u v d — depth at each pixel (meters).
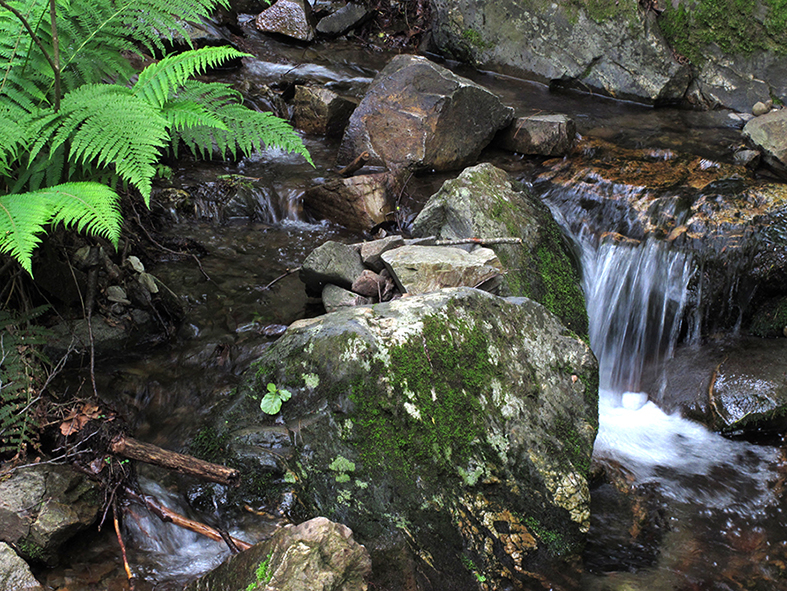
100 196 2.62
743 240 4.70
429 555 2.69
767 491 3.60
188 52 3.01
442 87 5.64
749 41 6.63
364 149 5.75
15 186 2.93
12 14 2.94
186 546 2.67
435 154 5.63
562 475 3.12
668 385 4.43
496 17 7.77
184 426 3.22
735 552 3.17
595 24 7.14
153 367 3.52
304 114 6.35
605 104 7.17
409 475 2.83
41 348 3.33
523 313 3.60
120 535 2.54
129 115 2.66
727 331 4.76
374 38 8.66
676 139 6.21
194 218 4.97
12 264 3.18
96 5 3.12
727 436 4.04
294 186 5.35
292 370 3.11
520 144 6.00
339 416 2.93
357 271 4.15
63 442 2.81
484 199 4.44
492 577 2.76
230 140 3.27
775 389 4.10
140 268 3.91
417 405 2.95
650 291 4.79
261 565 2.20
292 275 4.46
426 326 3.16
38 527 2.43
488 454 3.02
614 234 4.96
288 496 2.80
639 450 3.89
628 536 3.20
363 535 2.67
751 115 6.71
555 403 3.38
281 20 8.24
